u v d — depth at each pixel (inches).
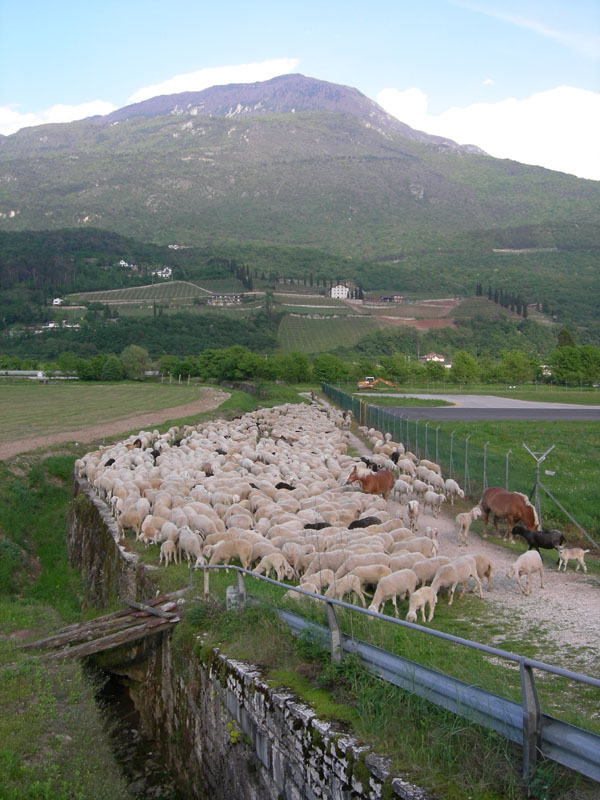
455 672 360.8
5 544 1192.8
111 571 871.1
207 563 701.9
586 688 378.0
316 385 5447.8
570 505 1040.8
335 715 348.8
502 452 1722.4
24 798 402.9
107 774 469.4
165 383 5182.1
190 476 1238.9
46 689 538.3
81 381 5349.4
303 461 1421.0
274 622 488.1
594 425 2426.2
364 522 818.8
